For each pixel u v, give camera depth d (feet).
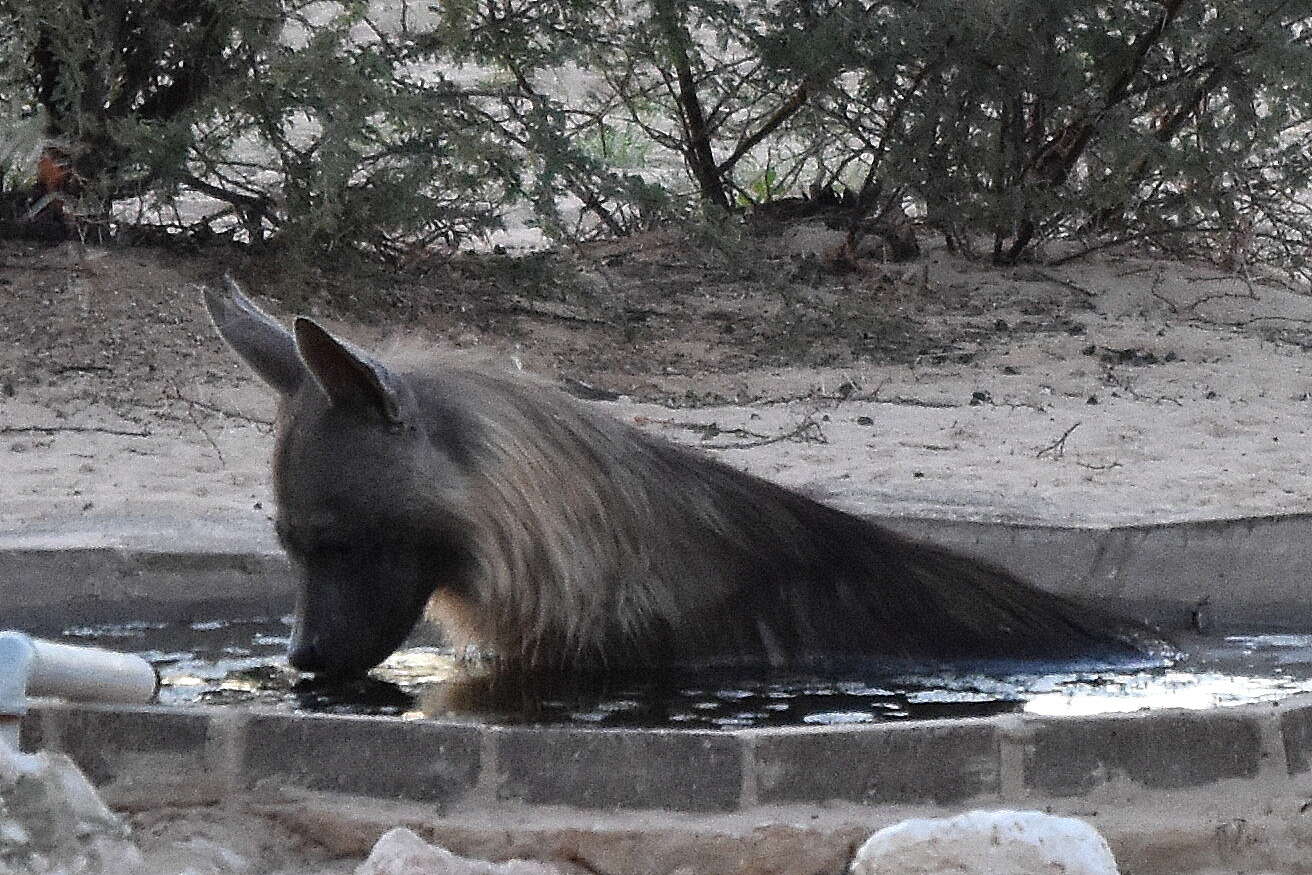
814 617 48.91
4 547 54.80
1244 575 55.06
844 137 119.34
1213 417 85.15
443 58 118.21
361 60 94.84
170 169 94.58
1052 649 49.75
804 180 131.64
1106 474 73.97
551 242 116.67
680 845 33.55
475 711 44.11
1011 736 35.14
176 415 81.35
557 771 34.78
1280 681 47.34
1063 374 94.53
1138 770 35.45
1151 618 55.42
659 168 131.75
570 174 99.35
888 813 34.55
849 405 87.92
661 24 106.01
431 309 98.37
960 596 49.96
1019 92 107.24
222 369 87.71
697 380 93.15
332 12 123.34
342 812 34.53
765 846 33.58
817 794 34.78
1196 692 46.11
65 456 73.97
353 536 45.57
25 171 97.35
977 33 105.29
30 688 33.27
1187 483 72.43
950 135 110.63
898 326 101.30
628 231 120.98
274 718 35.42
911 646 49.03
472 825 33.96
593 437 47.50
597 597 47.29
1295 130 133.28
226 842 34.06
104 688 35.19
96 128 94.43
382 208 96.63
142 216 103.45
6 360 86.79
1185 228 115.65
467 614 47.93
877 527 50.57
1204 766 35.73
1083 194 111.14
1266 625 54.80
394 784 35.01
